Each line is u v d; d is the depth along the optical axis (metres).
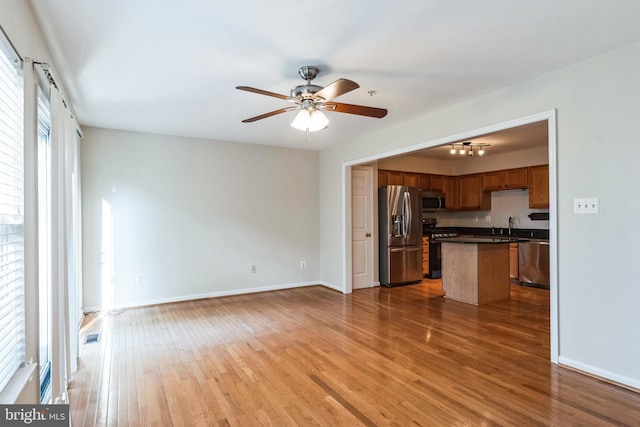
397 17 2.02
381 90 3.17
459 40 2.29
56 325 2.10
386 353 3.02
